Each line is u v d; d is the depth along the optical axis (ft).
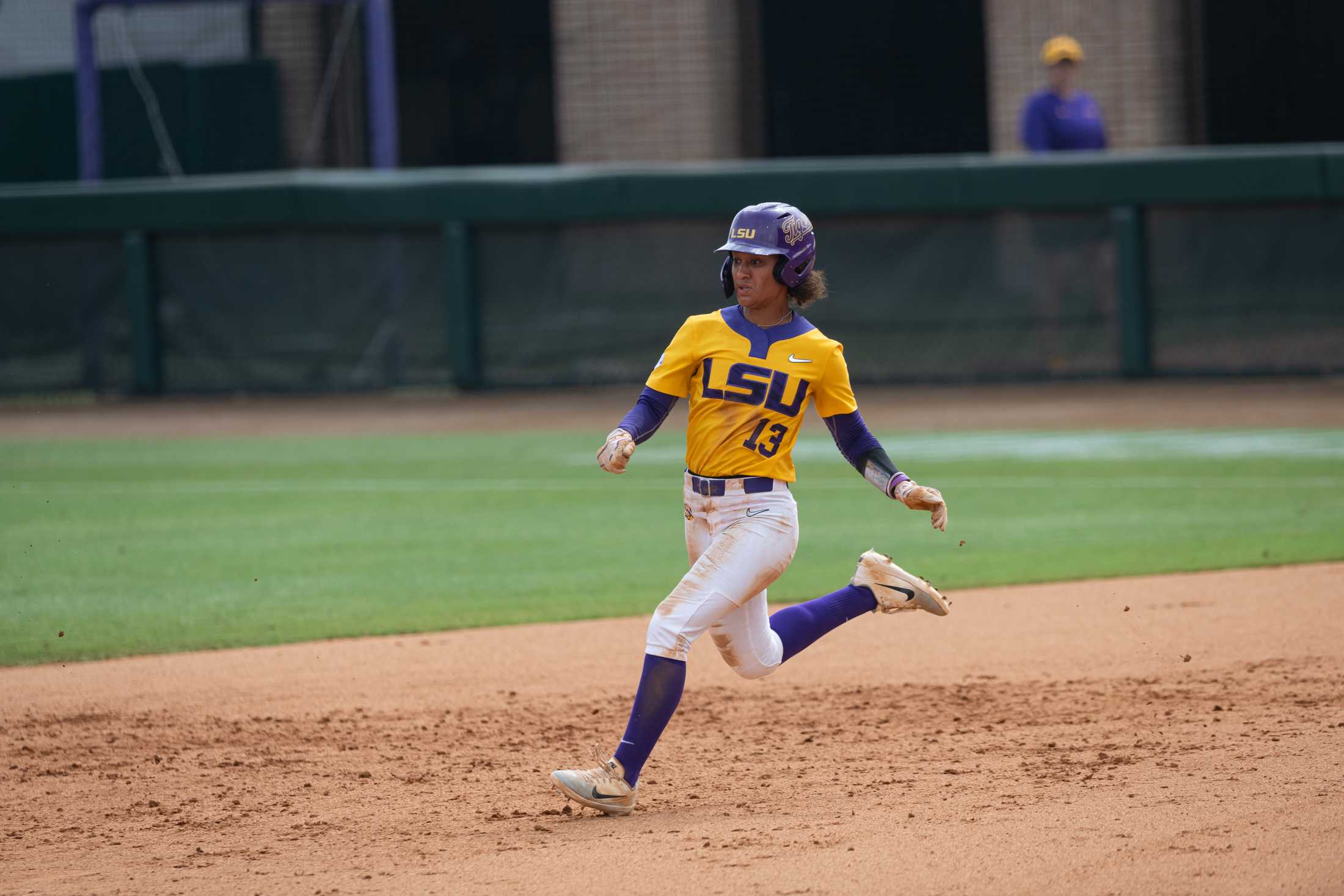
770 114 330.54
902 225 249.75
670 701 58.65
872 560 63.82
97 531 141.28
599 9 305.12
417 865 53.98
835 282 252.21
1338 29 312.50
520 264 255.70
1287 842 51.96
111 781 67.21
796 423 59.06
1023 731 71.67
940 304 250.57
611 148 307.17
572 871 52.49
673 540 134.00
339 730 75.82
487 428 219.41
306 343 258.78
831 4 327.06
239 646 95.35
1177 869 49.88
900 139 331.16
